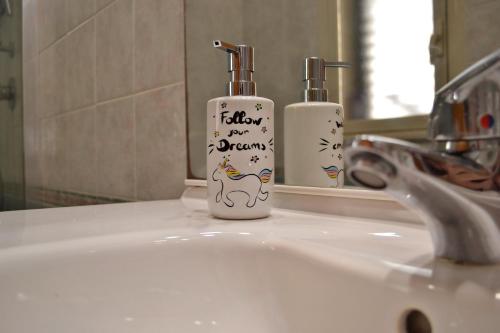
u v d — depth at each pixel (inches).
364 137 6.3
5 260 9.9
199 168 22.5
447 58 13.1
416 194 7.1
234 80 14.5
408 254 9.1
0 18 45.4
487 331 6.4
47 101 41.5
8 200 45.7
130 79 28.0
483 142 6.7
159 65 25.2
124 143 28.8
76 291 10.8
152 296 11.7
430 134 7.3
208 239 12.3
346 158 6.4
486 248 7.5
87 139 33.9
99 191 32.2
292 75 18.5
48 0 40.4
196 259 12.2
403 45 14.4
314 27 17.6
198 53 22.7
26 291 10.1
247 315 11.4
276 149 19.1
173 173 24.3
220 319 11.6
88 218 15.5
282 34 19.1
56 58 39.1
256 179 14.4
